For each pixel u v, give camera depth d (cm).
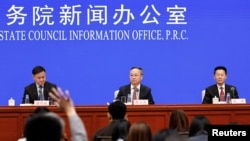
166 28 1614
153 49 1616
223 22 1625
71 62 1616
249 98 1614
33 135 424
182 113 862
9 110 1217
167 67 1619
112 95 1622
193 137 798
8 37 1603
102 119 1224
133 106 1220
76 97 1617
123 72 1619
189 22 1617
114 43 1616
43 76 1376
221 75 1384
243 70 1616
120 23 1611
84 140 480
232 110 1231
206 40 1620
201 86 1620
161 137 450
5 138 1219
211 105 1228
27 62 1609
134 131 650
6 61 1606
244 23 1625
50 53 1611
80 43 1612
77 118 484
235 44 1620
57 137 428
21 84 1612
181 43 1616
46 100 1353
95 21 1609
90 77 1617
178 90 1622
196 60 1619
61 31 1609
